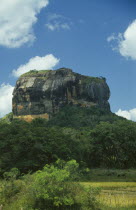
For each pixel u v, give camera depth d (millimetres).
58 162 23688
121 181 67125
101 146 102750
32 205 20891
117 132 106500
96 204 22203
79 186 22500
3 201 22734
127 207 23969
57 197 20297
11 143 75438
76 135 105938
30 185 21922
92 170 86188
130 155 104688
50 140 79938
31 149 72500
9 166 68938
